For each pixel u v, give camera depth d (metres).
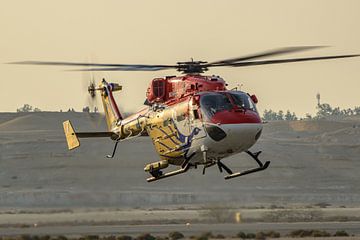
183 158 151.12
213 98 145.00
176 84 151.75
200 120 144.75
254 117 144.62
